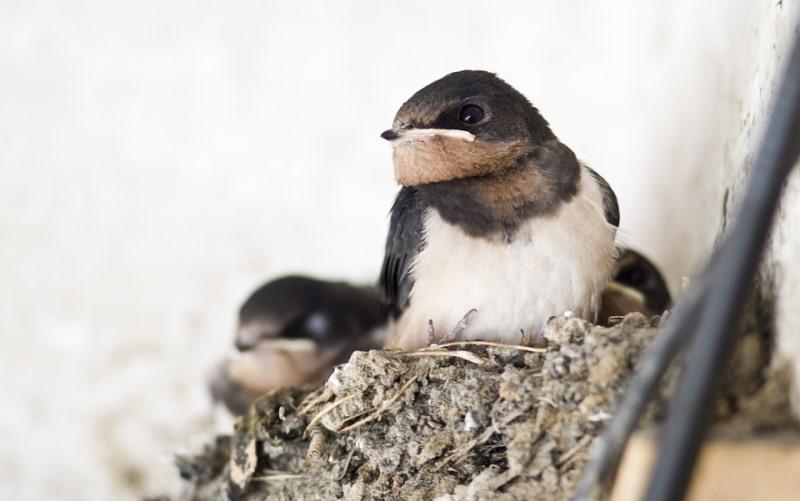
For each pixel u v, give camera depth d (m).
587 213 5.95
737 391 4.26
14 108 10.35
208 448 7.34
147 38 10.16
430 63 9.51
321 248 9.88
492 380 5.31
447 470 5.25
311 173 9.92
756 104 5.26
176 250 10.14
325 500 5.60
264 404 6.14
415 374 5.53
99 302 10.12
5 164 10.37
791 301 4.22
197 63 10.12
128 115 10.24
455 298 5.88
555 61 9.00
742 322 4.42
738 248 3.53
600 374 4.84
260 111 10.03
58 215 10.32
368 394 5.57
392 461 5.40
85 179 10.32
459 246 5.88
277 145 10.00
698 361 3.50
